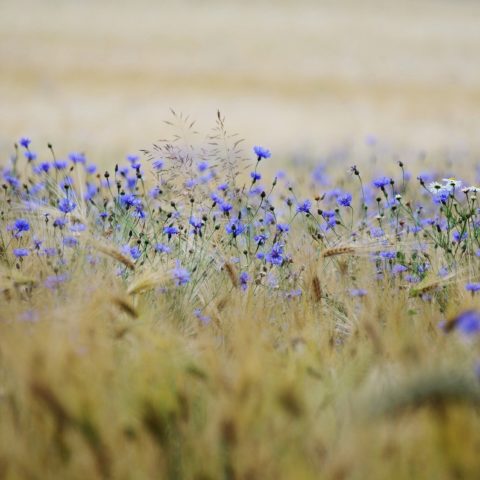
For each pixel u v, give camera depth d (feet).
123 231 37.70
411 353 23.54
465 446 20.12
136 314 27.02
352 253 33.83
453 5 431.02
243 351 23.85
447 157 86.74
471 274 32.81
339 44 293.23
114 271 31.45
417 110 177.37
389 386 21.61
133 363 23.54
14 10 339.36
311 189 59.06
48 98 175.83
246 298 30.81
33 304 28.27
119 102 174.91
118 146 106.32
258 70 234.58
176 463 20.71
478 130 148.56
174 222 38.86
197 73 224.94
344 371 24.18
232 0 407.85
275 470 19.94
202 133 135.13
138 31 302.86
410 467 20.12
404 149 112.88
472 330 22.02
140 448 20.67
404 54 273.33
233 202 42.45
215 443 20.59
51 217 39.22
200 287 32.86
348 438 20.13
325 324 29.07
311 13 376.89
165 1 391.24
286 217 48.52
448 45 297.12
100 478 20.03
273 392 21.21
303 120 161.27
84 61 235.61
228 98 189.37
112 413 21.26
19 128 132.36
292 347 25.91
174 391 21.63
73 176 57.47
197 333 28.40
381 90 207.10
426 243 38.75
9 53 244.01
